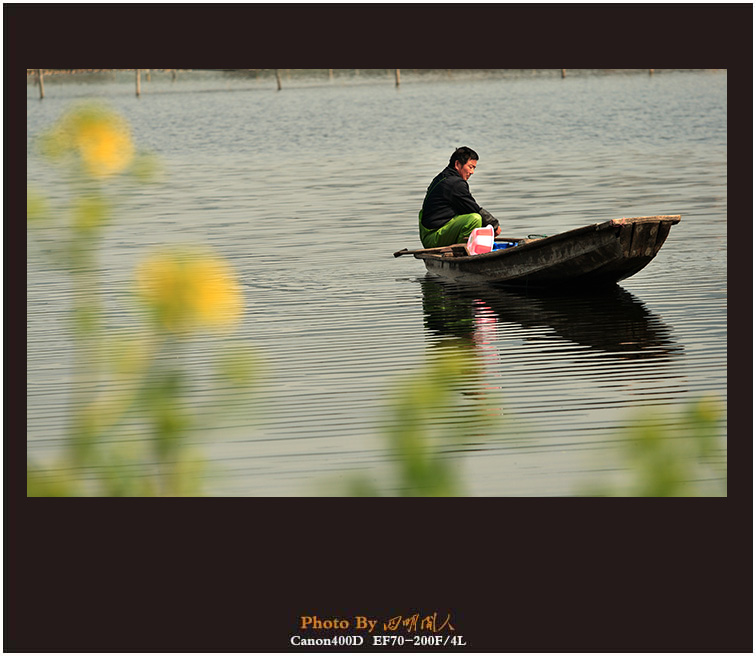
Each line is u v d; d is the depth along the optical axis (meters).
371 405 27.11
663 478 7.45
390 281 47.25
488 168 93.75
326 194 81.31
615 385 28.88
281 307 41.53
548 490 20.45
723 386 28.48
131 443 6.98
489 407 27.08
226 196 81.75
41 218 5.89
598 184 78.69
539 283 43.69
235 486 21.31
